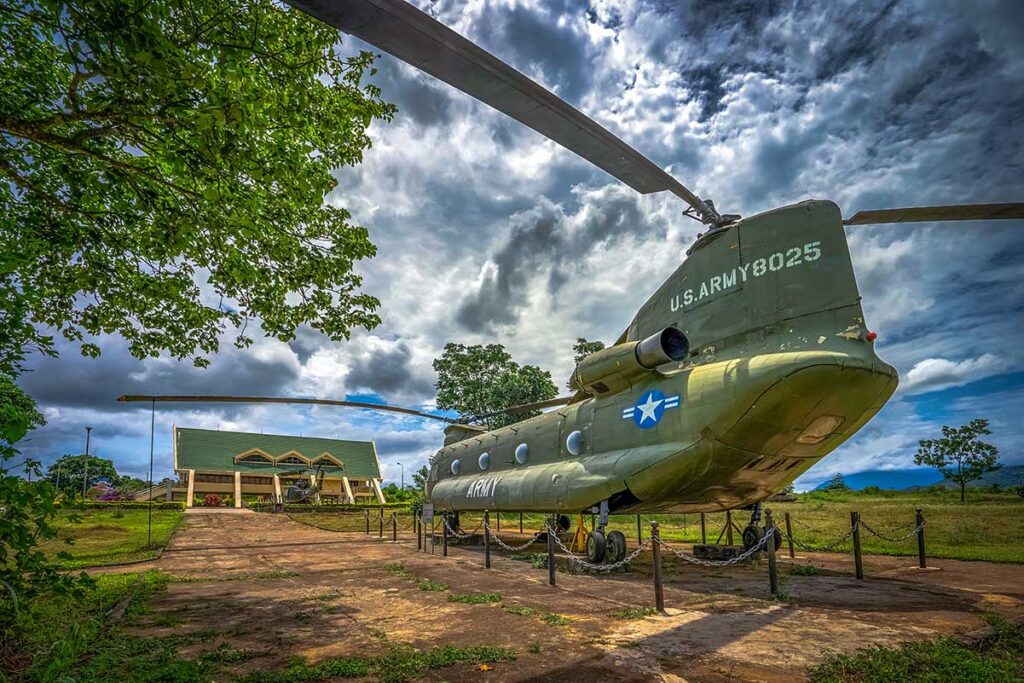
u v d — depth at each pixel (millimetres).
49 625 5902
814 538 14844
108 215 7285
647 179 6555
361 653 5277
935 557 11477
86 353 8883
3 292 4691
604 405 11594
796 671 4578
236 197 7000
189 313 9227
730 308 9266
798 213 8586
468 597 7914
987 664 4543
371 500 57188
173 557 14195
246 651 5348
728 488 9695
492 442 16984
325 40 6953
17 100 6234
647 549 14023
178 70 5145
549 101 4941
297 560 13219
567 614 6887
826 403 7887
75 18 4961
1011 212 6465
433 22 3836
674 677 4500
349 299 9141
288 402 13453
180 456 53094
